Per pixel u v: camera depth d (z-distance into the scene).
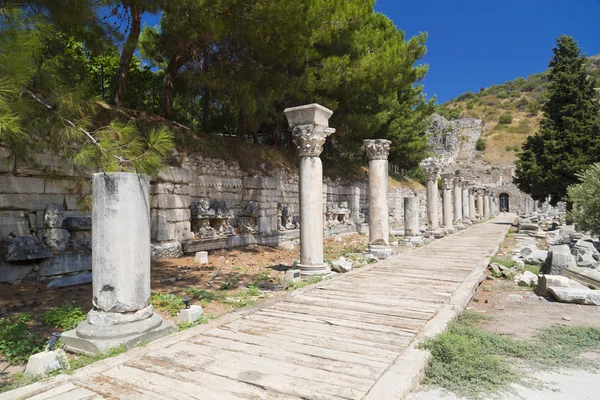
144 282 4.79
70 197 9.56
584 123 26.97
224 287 7.96
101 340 4.37
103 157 5.16
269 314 5.82
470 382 3.71
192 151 13.68
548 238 20.67
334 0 15.48
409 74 21.44
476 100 114.62
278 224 17.16
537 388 3.60
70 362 4.15
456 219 26.88
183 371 3.80
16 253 7.91
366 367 3.88
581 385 3.67
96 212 4.64
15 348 4.54
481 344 4.65
